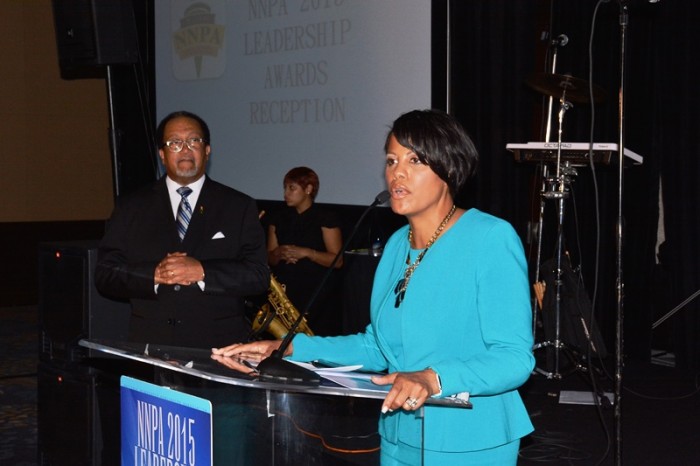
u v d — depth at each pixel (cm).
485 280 188
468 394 175
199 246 331
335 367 199
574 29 660
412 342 194
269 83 689
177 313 324
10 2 925
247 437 197
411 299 195
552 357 553
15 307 935
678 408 528
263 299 564
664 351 686
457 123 196
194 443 181
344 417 181
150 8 799
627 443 456
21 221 943
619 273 348
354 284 578
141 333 326
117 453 255
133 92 830
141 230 334
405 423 171
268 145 694
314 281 562
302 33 659
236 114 721
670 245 647
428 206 197
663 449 446
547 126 584
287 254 559
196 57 755
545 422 495
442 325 192
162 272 314
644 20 637
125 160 845
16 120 935
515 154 549
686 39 623
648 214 651
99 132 991
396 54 595
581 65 659
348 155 631
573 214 675
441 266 194
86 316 356
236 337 330
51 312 368
